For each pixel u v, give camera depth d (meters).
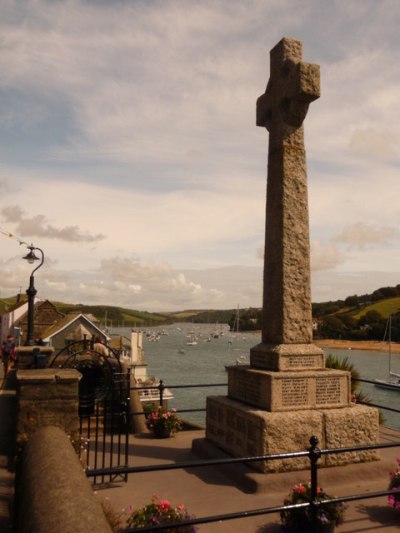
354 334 136.50
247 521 5.70
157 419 9.64
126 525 5.13
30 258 15.80
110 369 10.14
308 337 8.08
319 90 8.13
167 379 66.44
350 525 5.65
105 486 6.71
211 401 8.60
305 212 8.39
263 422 6.98
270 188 8.66
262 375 7.59
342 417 7.40
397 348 116.62
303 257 8.25
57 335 33.59
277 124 8.68
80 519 2.53
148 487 6.73
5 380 12.84
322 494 5.41
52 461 3.59
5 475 5.29
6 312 46.34
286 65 8.61
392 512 6.02
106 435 9.78
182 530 4.86
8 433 6.81
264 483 6.59
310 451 4.88
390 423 34.75
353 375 13.67
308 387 7.55
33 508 2.82
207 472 7.39
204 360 102.38
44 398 5.88
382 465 7.33
